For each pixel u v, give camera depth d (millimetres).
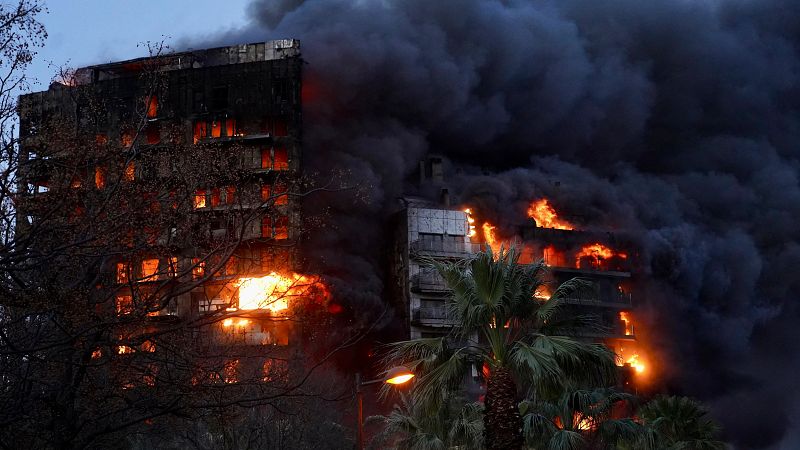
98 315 18672
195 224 22469
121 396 19141
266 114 93438
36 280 19109
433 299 98750
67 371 18953
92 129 21672
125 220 19453
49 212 18188
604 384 28531
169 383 19281
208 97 94125
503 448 27312
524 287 28812
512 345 28641
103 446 21609
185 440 38344
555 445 32438
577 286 29328
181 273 20562
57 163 19109
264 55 99375
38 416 19438
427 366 28938
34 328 20562
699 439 43031
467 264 29125
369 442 50562
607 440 33938
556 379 26828
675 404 43812
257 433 41844
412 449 37062
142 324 19500
